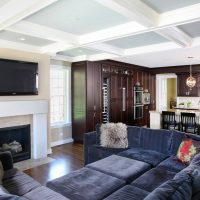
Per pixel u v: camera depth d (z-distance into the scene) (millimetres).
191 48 4188
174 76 8422
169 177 2482
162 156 3359
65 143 5969
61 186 2266
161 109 8938
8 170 2605
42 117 4668
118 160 3100
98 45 4188
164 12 2674
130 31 3096
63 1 2318
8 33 3512
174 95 10555
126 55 4938
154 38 3924
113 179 2436
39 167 4062
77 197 2062
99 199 2051
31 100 4445
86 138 4039
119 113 6793
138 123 7754
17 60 4207
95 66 5922
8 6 2420
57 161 4410
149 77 8391
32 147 4590
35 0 2066
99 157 3787
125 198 1992
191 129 5684
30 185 2270
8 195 1328
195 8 2480
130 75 7273
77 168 4020
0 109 3895
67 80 6121
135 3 2281
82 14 2701
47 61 4832
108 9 2549
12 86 4129
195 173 1619
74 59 5906
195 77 7508
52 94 5816
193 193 1479
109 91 6375
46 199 1968
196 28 3322
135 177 2625
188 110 6867
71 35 3592
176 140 3432
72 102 6156
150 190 2182
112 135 3949
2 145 4316
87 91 5715
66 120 6152
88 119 5777
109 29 3312
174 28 3211
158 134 3709
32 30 3031
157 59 5918
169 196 1259
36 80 4531
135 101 7547
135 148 3834
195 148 2920
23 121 4422
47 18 2836
